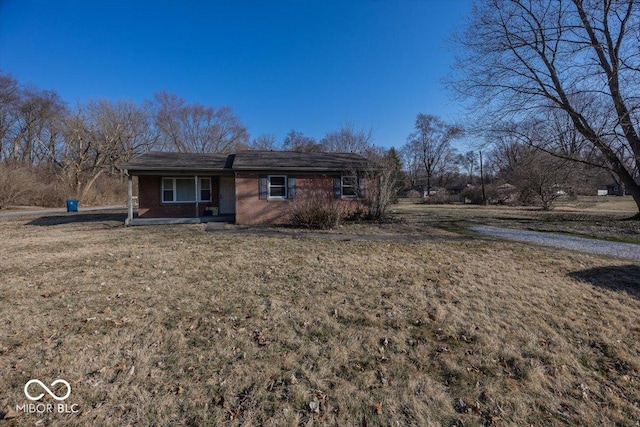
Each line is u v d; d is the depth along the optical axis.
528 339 3.28
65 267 5.96
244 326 3.57
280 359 2.93
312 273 5.60
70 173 30.31
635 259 6.71
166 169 13.33
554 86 13.32
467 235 10.16
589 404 2.37
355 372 2.74
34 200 24.89
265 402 2.38
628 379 2.67
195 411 2.28
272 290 4.72
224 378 2.64
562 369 2.79
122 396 2.42
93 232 10.75
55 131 33.75
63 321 3.66
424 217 16.17
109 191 32.31
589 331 3.46
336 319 3.75
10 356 2.92
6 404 2.31
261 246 8.08
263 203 13.66
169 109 39.94
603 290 4.71
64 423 2.15
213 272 5.66
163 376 2.66
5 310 3.95
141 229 11.59
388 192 14.21
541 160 16.00
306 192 14.06
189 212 15.48
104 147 32.53
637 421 2.21
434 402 2.38
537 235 10.16
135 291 4.66
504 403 2.38
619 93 11.80
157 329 3.48
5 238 9.38
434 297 4.43
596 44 11.85
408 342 3.24
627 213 18.58
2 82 31.34
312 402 2.37
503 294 4.54
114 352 3.02
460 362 2.89
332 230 11.22
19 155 33.53
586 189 24.77
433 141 54.75
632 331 3.46
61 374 2.67
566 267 5.98
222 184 15.98
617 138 12.41
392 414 2.26
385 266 6.07
